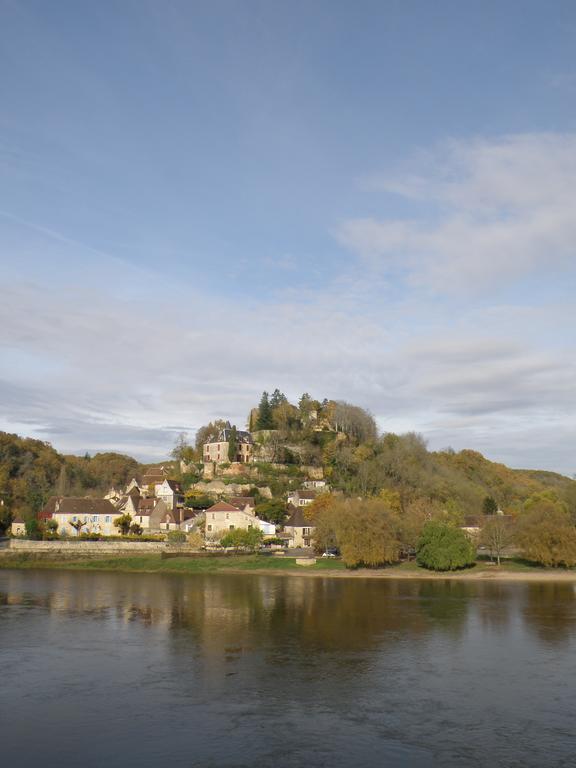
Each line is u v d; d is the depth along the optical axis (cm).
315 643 6116
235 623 7044
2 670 5122
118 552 13975
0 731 3872
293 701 4416
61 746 3662
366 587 10162
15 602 8456
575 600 8800
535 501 18938
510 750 3628
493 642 6181
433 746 3675
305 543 15788
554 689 4709
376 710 4247
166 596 9025
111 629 6694
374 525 12081
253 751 3600
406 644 6094
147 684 4775
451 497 17962
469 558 12044
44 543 14038
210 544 14912
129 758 3512
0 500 19012
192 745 3675
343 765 3425
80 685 4741
